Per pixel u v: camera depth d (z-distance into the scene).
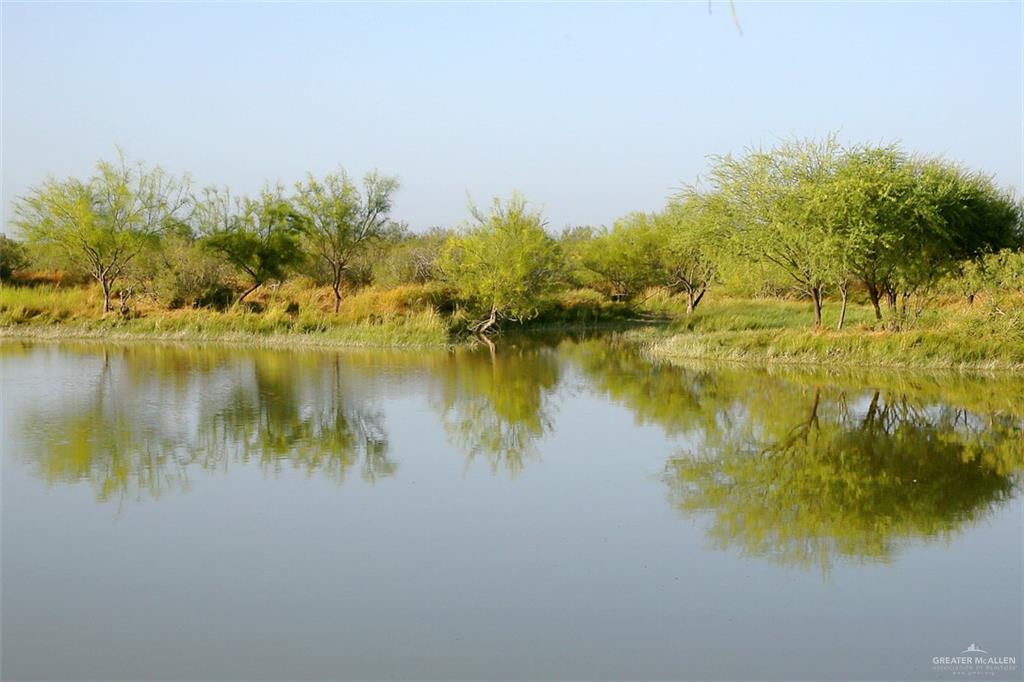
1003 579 9.52
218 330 35.03
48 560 9.95
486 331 37.84
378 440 16.25
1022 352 25.56
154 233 37.75
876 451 15.52
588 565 9.88
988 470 14.16
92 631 8.23
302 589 9.17
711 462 14.69
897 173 28.41
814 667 7.61
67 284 45.75
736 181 31.27
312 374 24.98
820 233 28.00
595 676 7.42
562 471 14.05
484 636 8.13
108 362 27.34
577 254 51.34
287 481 13.27
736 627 8.36
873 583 9.41
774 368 26.75
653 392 22.16
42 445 15.36
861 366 26.59
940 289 32.12
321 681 7.31
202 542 10.56
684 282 45.75
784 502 12.34
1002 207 32.75
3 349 30.98
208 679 7.33
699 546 10.52
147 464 14.16
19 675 7.39
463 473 13.88
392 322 35.09
